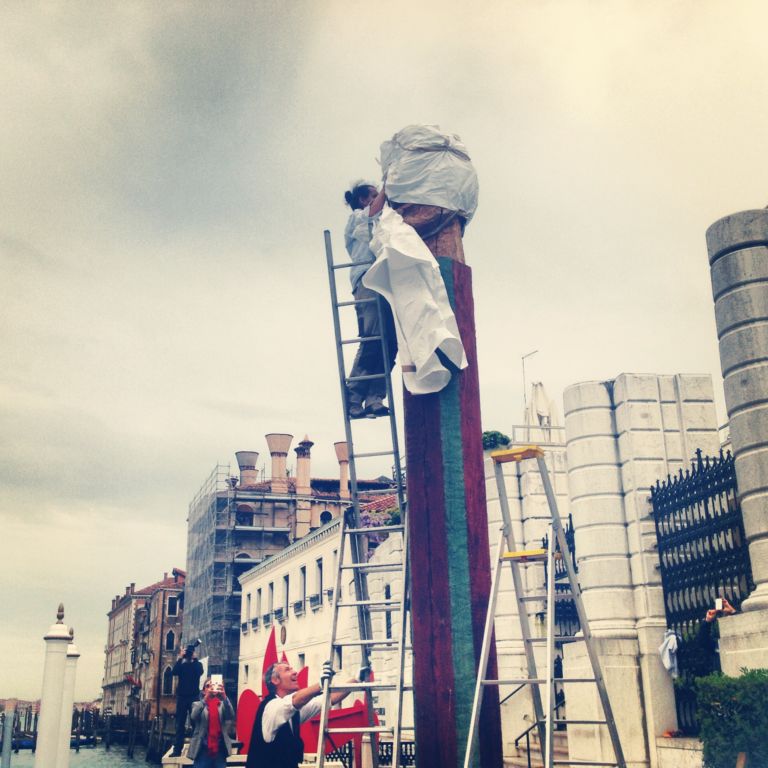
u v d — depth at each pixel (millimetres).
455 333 7773
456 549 7508
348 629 33875
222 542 52719
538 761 14000
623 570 13414
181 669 17547
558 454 18531
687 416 13938
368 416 9156
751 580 11102
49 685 9820
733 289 11172
